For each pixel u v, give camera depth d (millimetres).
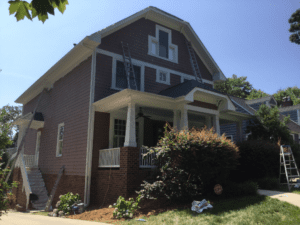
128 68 13328
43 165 16453
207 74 18156
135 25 14867
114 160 10828
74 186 12367
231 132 21203
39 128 18250
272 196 8320
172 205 8328
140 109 12266
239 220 6258
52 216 10266
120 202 8305
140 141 13742
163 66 15555
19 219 9062
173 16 16297
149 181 9578
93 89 12320
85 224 7508
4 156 19312
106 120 12586
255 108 23891
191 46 17625
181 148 8438
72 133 13523
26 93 20812
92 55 12711
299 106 26422
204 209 7316
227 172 9102
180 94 11680
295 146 15203
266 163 12086
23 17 2857
